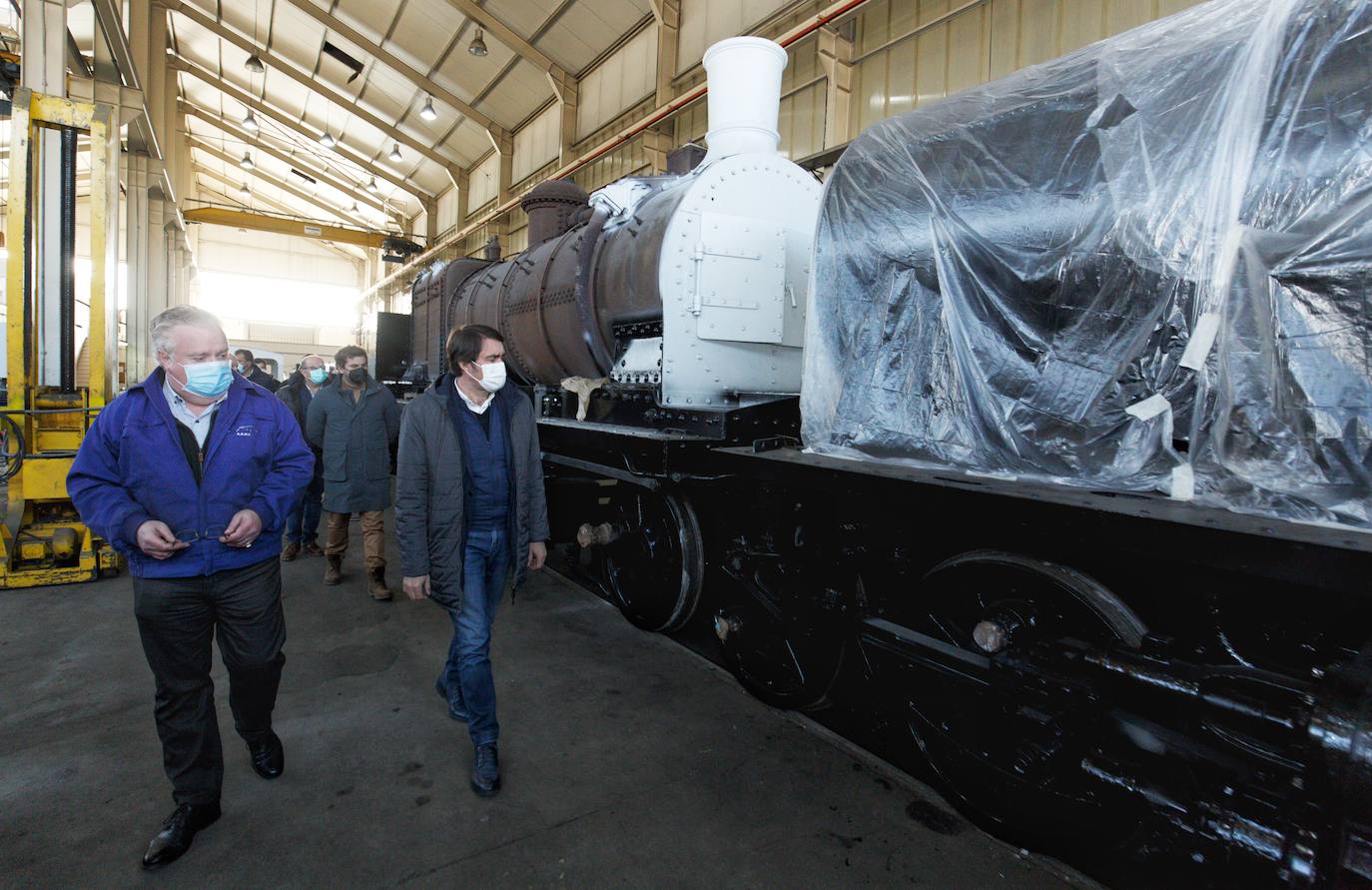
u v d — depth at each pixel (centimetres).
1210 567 155
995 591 219
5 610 392
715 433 300
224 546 193
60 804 218
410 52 1447
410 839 205
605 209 434
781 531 302
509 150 1620
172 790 227
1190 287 163
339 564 455
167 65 1770
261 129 2194
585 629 382
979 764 211
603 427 367
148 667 320
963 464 211
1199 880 187
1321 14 145
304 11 1380
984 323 204
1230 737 160
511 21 1220
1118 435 177
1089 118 181
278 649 214
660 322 338
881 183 234
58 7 474
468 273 716
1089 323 180
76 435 469
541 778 238
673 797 229
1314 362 143
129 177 1259
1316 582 127
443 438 224
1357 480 138
